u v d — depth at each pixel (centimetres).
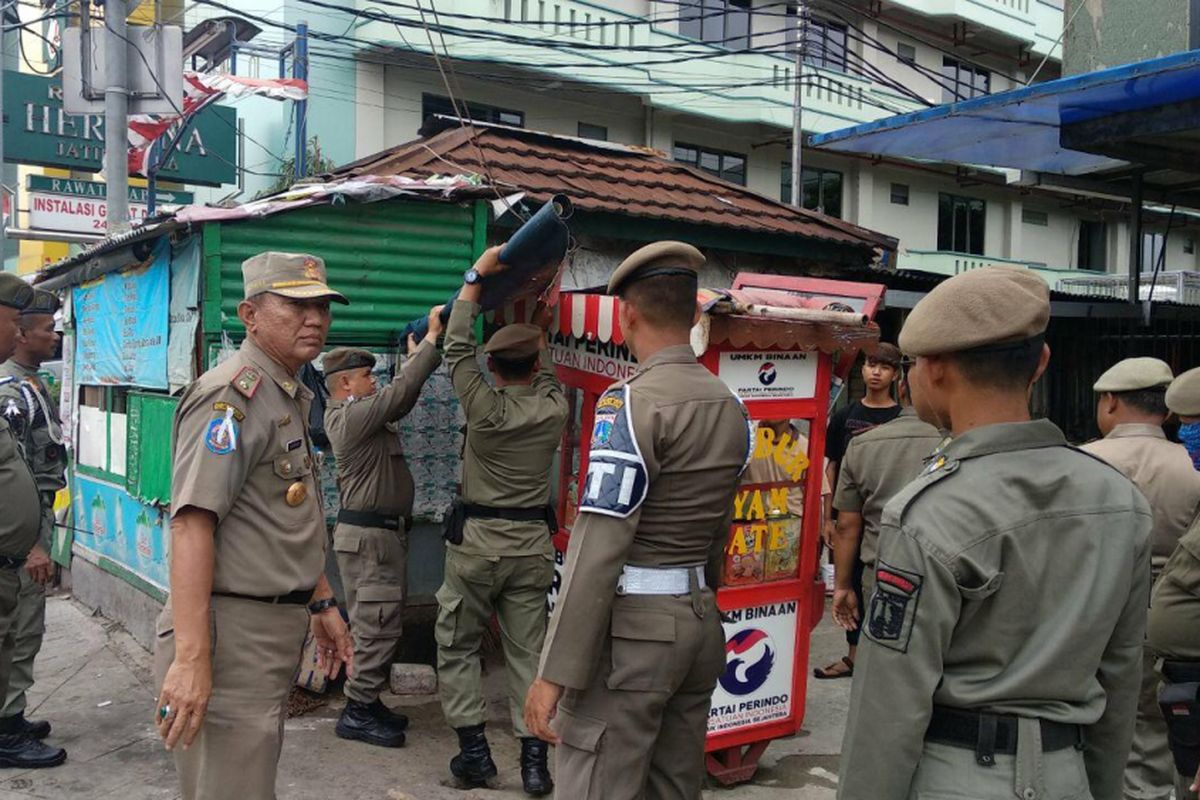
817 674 520
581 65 1295
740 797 378
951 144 654
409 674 487
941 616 164
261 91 1082
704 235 676
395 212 471
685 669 251
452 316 370
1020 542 166
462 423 534
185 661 238
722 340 357
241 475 253
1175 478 312
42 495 410
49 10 1148
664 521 249
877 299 456
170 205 1389
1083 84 498
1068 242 2325
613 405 250
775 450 388
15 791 376
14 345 392
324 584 303
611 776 244
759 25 1678
